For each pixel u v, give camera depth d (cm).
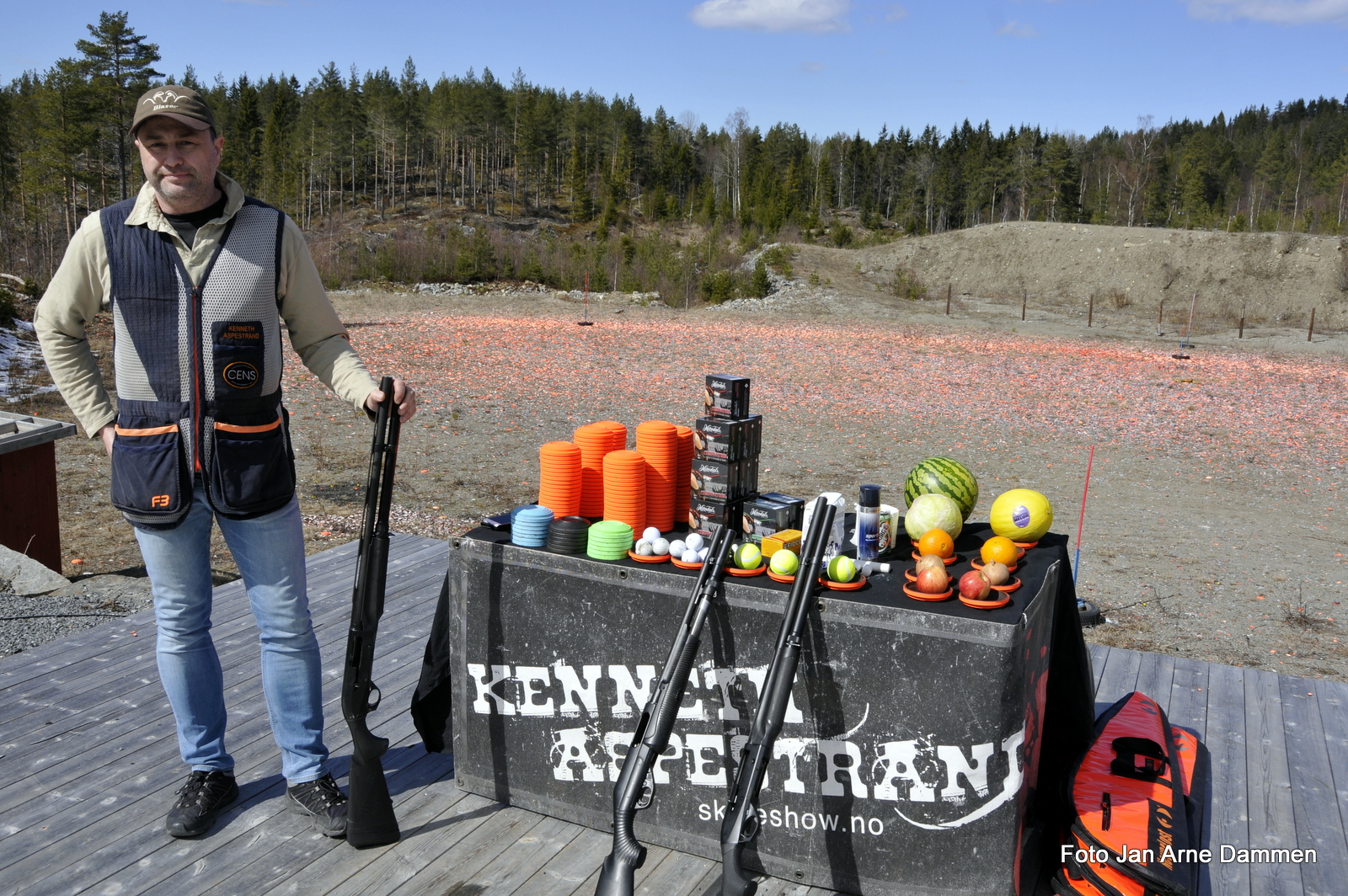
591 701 274
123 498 249
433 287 4184
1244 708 383
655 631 261
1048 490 1196
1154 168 9356
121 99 6731
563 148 10412
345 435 1374
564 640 274
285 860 264
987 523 324
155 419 246
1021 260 4641
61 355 247
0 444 607
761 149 11031
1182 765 313
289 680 276
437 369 2047
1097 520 1058
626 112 11525
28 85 8719
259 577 267
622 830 217
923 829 240
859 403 1798
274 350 254
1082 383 2058
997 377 2111
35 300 2347
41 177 6234
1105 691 399
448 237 4728
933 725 234
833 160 11131
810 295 3825
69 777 304
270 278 249
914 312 3544
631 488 286
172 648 270
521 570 277
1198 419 1705
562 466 288
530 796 289
